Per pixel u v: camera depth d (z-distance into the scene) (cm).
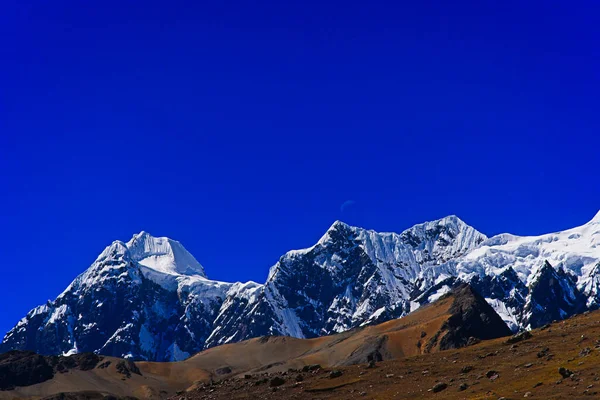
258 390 16775
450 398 13075
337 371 17088
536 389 12319
